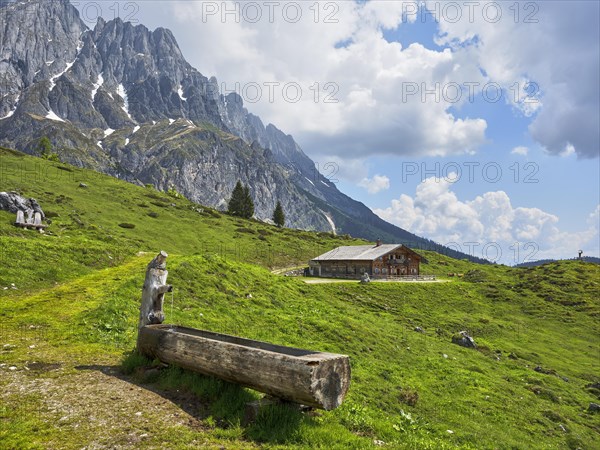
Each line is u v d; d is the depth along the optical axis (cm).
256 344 1203
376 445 1002
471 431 2127
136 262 3931
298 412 989
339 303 4575
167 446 838
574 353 5650
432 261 13638
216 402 1048
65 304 2198
